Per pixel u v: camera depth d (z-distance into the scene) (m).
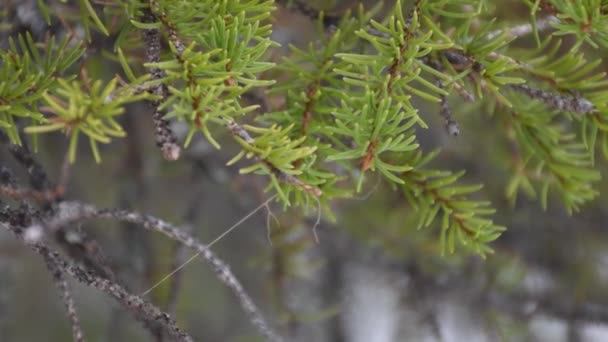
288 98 0.54
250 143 0.50
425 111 0.78
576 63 0.54
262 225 0.81
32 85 0.51
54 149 0.80
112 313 0.77
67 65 0.52
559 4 0.53
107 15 0.55
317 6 0.60
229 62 0.51
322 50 0.55
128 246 0.72
